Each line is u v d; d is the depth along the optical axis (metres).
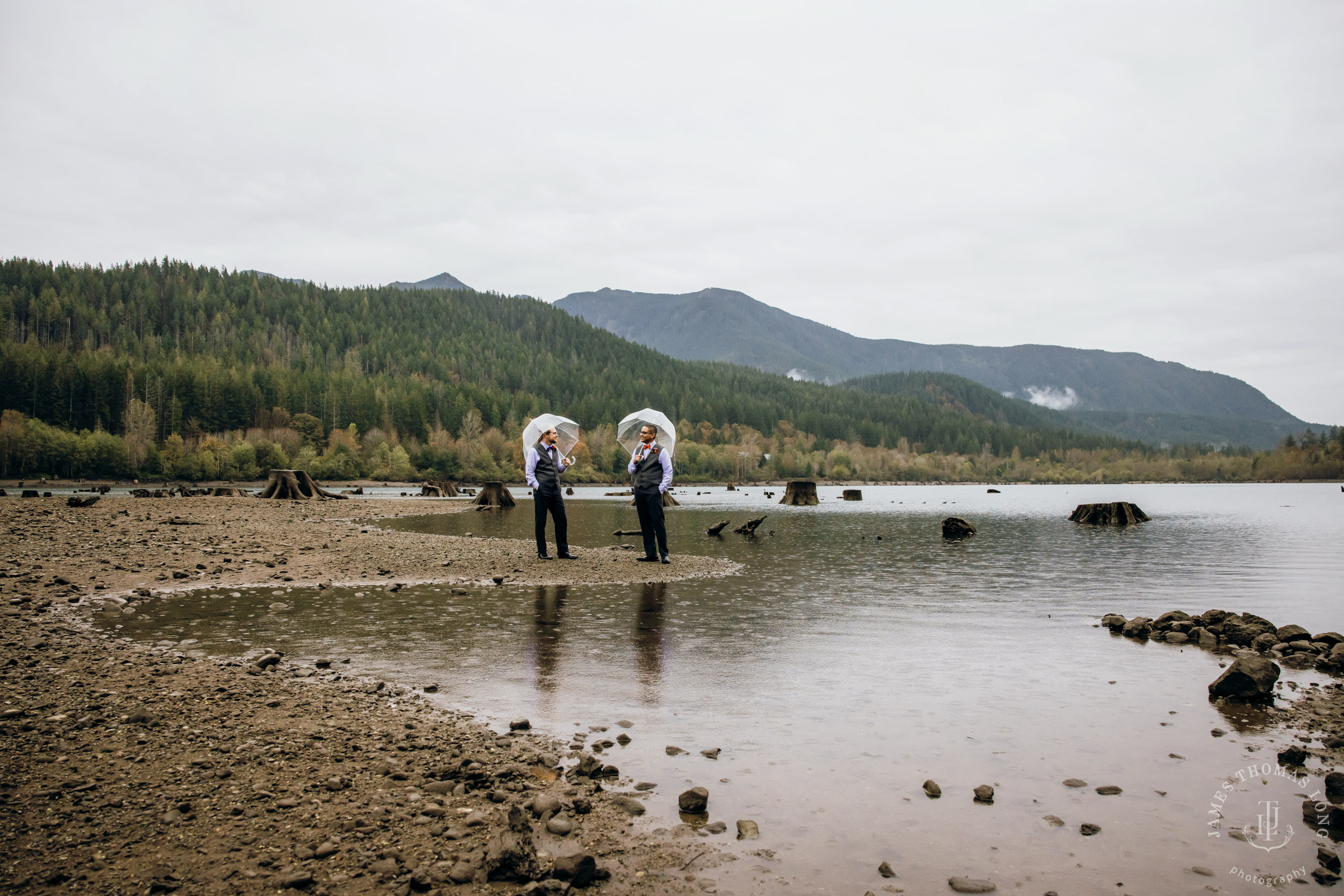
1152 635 10.91
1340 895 4.07
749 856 4.41
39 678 7.57
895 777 5.62
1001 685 8.21
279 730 6.27
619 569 17.22
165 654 8.77
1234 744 6.46
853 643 10.16
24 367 121.25
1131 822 4.96
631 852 4.44
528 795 5.20
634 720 6.84
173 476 112.44
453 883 4.06
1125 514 42.22
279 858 4.26
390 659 8.87
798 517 47.22
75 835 4.45
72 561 15.73
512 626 10.88
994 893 4.03
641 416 18.81
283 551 18.59
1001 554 23.72
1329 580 17.80
